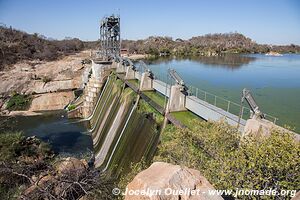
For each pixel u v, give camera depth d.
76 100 74.25
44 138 52.72
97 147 45.88
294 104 47.88
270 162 8.72
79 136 53.97
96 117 58.53
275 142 9.30
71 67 84.25
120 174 31.02
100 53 84.31
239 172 9.58
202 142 14.16
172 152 14.93
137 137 33.94
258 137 12.07
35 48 113.56
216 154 12.54
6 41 106.50
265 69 96.88
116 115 45.31
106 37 75.44
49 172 14.94
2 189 16.59
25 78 79.94
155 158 16.03
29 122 63.75
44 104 75.12
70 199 13.23
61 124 62.06
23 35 119.25
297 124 37.19
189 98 29.78
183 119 27.77
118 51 75.12
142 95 39.31
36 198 12.84
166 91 34.41
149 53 166.38
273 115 41.50
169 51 177.75
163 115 30.88
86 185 13.59
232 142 12.94
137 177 7.96
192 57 159.62
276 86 64.44
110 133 43.41
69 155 42.38
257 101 49.97
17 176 17.62
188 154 14.02
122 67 58.28
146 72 41.78
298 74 84.25
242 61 131.12
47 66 87.62
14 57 98.19
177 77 31.02
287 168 8.74
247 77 77.56
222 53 195.88
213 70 92.19
